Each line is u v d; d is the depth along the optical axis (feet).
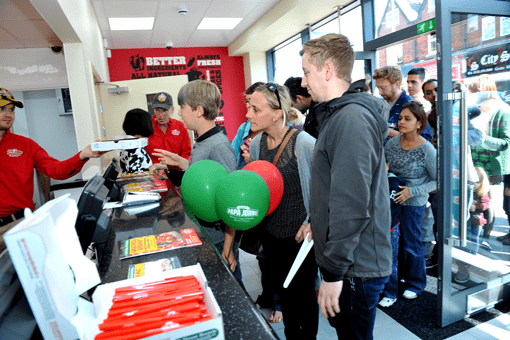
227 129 26.81
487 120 6.25
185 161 5.93
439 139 5.87
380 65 14.15
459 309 6.39
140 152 8.91
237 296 2.28
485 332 6.06
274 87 4.46
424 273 7.49
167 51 25.14
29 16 11.99
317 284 5.45
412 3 12.24
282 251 4.80
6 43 15.38
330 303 3.47
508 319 6.41
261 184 3.83
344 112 3.26
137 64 24.67
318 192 3.55
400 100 9.38
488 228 6.61
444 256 6.06
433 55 11.96
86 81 12.19
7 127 5.78
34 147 6.34
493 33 6.14
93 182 3.44
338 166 3.18
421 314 6.79
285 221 4.69
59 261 1.76
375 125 3.26
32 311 1.64
